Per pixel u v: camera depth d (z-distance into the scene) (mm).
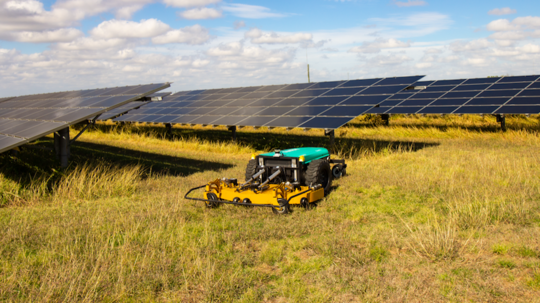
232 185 8445
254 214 7477
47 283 4773
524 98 18422
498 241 5457
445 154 13609
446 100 21406
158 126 31984
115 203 8867
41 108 16156
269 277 4875
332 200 8305
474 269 4707
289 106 17906
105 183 10273
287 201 7211
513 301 3965
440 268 4770
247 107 19844
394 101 23984
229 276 4840
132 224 7000
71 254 5516
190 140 21250
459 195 7941
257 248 5848
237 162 14789
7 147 9281
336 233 6191
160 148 19578
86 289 4645
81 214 7977
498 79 22609
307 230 6430
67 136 12273
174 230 6672
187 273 5000
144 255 5520
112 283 4805
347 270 4836
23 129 11633
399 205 7695
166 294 4520
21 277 4949
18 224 7258
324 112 15414
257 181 8773
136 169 11570
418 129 21812
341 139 20266
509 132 18094
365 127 25156
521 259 4891
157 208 8164
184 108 24062
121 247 5879
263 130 28266
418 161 12391
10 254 5871
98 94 15844
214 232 6543
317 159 8906
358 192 9023
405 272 4766
